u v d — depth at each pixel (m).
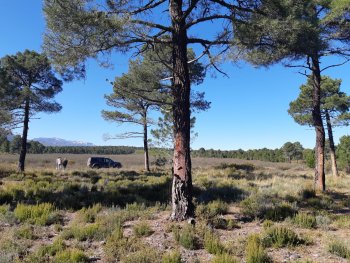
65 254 6.36
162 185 16.08
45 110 28.06
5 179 20.95
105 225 8.51
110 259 6.34
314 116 16.08
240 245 6.97
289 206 10.30
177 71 9.42
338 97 28.50
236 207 11.21
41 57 26.72
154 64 21.62
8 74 26.39
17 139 91.94
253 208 10.12
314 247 7.00
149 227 8.18
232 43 9.52
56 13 8.00
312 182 19.98
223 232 8.14
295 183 18.61
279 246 6.93
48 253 6.77
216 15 9.34
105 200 11.94
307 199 13.21
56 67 9.53
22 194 12.91
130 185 16.36
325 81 29.61
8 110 26.36
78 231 7.85
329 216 9.86
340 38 13.23
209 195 12.84
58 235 8.09
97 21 8.11
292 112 31.48
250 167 38.22
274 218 9.38
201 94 27.41
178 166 9.02
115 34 8.55
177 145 9.12
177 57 9.51
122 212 9.82
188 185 8.99
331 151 29.12
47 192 13.16
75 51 8.75
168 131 25.55
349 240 7.16
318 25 9.14
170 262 6.02
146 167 32.47
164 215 9.82
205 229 7.82
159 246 7.00
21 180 20.64
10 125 27.17
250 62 11.11
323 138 15.95
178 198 8.92
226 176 24.39
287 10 8.46
